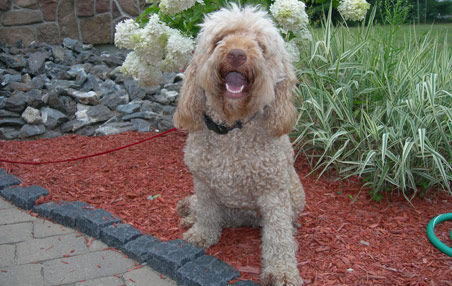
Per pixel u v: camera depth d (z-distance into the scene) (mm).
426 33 2168
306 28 2082
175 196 1764
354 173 1780
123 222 1553
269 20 1243
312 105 2010
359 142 1885
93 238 1503
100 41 3707
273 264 1247
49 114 2566
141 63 1981
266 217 1276
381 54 1980
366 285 1240
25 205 1692
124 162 2109
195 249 1355
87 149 2289
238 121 1207
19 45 3443
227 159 1225
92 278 1295
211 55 1152
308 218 1613
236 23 1165
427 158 1771
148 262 1352
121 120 2648
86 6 3602
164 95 2920
